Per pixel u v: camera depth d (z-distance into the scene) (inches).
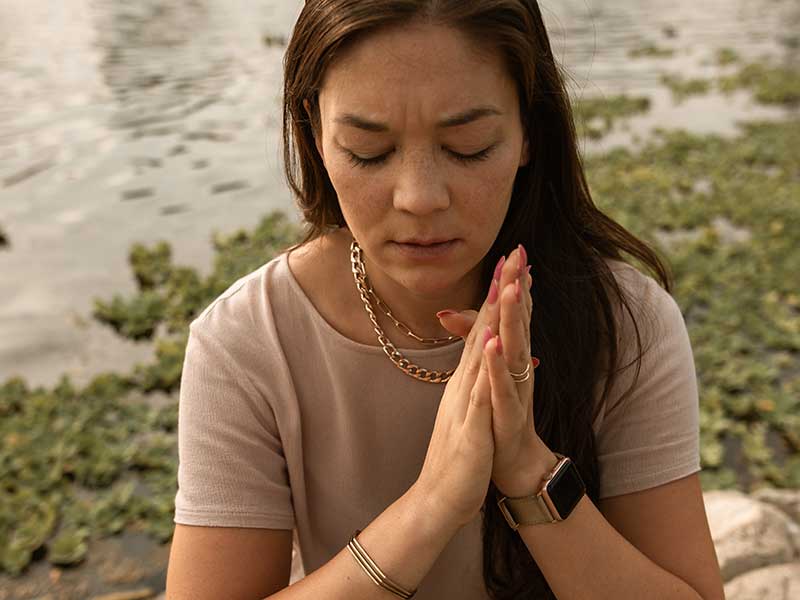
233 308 60.9
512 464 54.4
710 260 290.8
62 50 681.0
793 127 478.9
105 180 389.7
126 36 741.3
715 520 129.0
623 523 61.3
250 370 59.8
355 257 59.1
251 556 59.1
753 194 367.2
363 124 48.2
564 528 55.4
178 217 346.9
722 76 607.2
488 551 63.7
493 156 49.4
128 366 233.8
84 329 252.4
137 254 300.5
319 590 54.6
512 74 49.1
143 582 157.8
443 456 53.4
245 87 557.3
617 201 360.5
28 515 174.6
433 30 46.4
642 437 60.4
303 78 51.8
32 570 161.3
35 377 228.5
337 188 51.1
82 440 196.2
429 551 53.6
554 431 61.4
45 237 324.2
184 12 870.4
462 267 51.5
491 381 50.4
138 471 189.9
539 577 64.1
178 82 572.7
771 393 210.8
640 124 494.3
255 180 388.2
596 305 60.6
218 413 59.4
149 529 170.9
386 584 53.6
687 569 59.1
